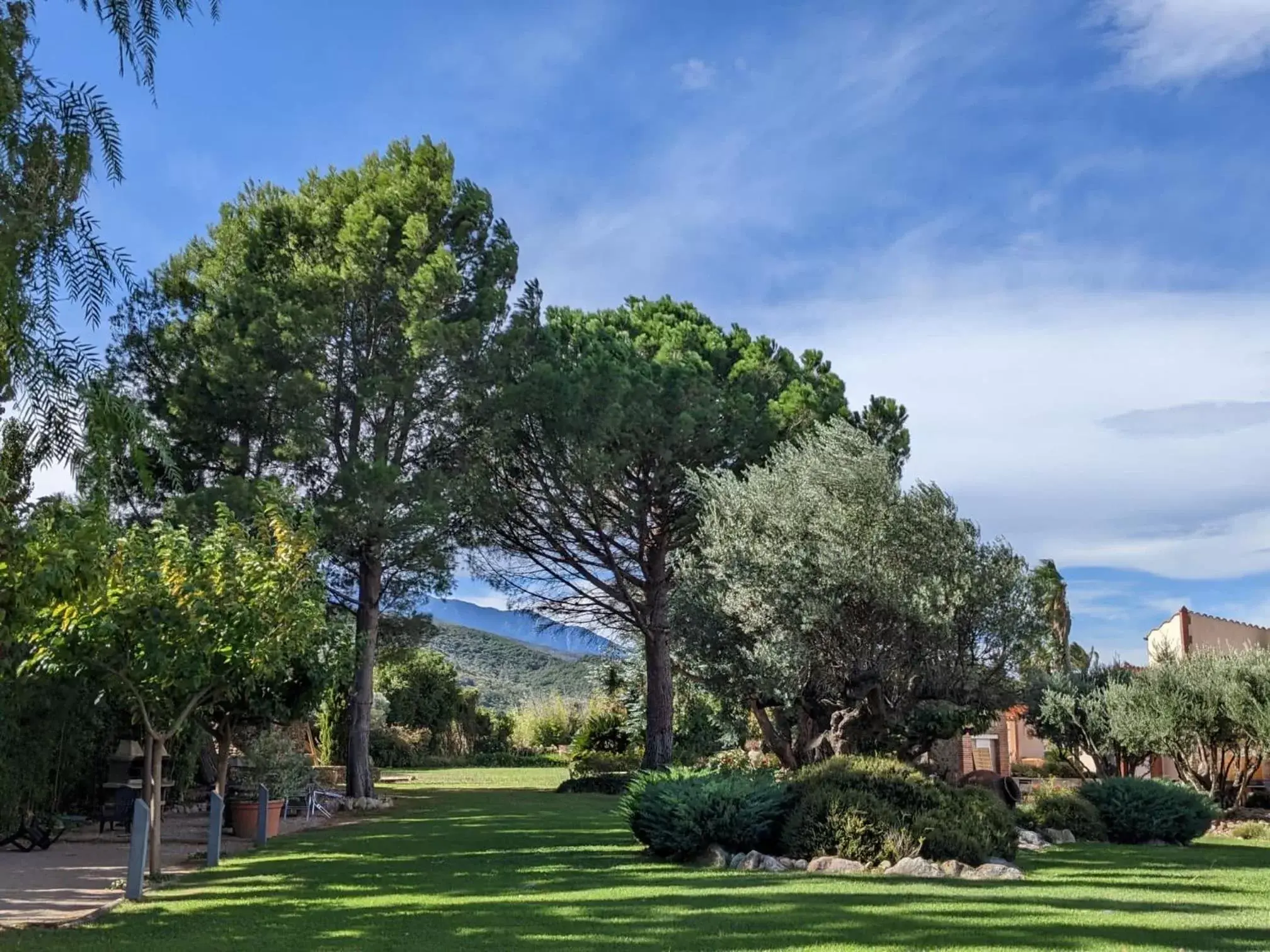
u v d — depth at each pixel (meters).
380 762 41.56
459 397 21.17
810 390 24.88
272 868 11.45
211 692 11.55
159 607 10.16
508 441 22.34
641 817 12.13
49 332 5.98
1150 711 19.70
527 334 22.92
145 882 10.56
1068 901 8.58
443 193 22.09
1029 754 35.72
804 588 15.69
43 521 7.00
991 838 11.48
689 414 22.38
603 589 25.05
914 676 15.59
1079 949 6.48
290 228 21.95
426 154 22.73
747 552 16.44
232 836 15.41
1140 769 25.06
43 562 6.81
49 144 6.05
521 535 25.02
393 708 43.44
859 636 15.72
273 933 7.48
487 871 10.91
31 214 5.84
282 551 11.45
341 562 21.95
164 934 7.58
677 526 24.36
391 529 19.88
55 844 14.57
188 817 18.89
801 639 15.65
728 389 24.91
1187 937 6.92
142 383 20.83
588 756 32.81
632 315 27.77
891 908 8.09
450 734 45.28
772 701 16.72
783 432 23.81
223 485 18.06
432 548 21.17
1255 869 11.61
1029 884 9.86
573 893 9.16
